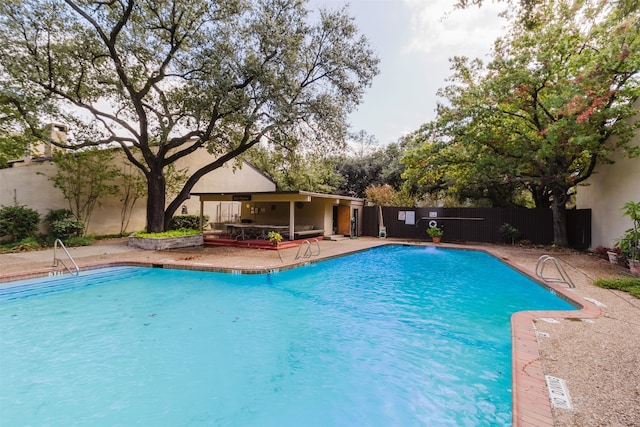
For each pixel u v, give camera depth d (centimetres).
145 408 302
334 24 1211
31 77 945
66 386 339
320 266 968
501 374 353
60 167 1262
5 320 524
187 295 665
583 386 263
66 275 758
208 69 1055
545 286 649
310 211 1642
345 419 283
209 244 1320
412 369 368
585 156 1068
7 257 917
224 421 283
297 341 450
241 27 1109
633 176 890
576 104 886
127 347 431
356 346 432
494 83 1075
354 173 2755
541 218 1400
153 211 1262
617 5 441
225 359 399
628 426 211
